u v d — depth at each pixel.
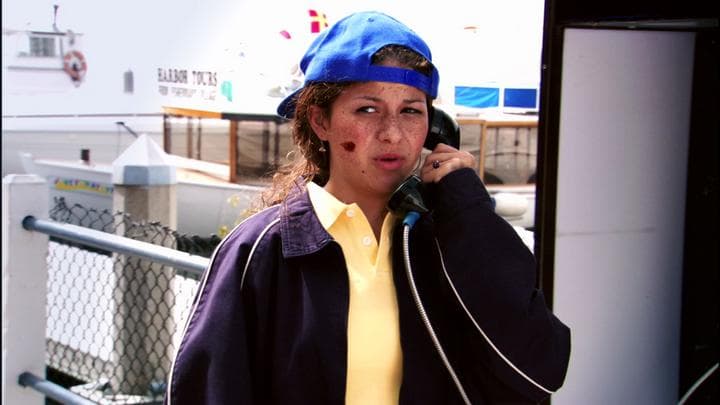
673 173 2.64
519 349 1.51
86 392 4.53
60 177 7.38
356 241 1.58
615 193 2.58
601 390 2.64
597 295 2.60
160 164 4.86
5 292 3.78
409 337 1.54
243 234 1.58
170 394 1.52
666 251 2.67
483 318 1.50
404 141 1.54
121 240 3.21
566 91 2.48
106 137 7.26
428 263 1.60
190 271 2.89
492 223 1.54
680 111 2.62
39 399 3.91
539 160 2.46
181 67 6.45
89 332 4.94
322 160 1.70
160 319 4.39
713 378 2.63
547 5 2.39
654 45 2.56
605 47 2.50
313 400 1.49
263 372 1.54
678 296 2.70
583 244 2.56
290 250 1.52
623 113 2.55
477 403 1.60
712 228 2.66
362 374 1.52
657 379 2.71
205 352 1.49
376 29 1.52
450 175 1.57
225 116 6.10
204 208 6.89
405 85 1.52
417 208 1.55
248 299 1.53
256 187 6.35
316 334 1.48
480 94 4.05
